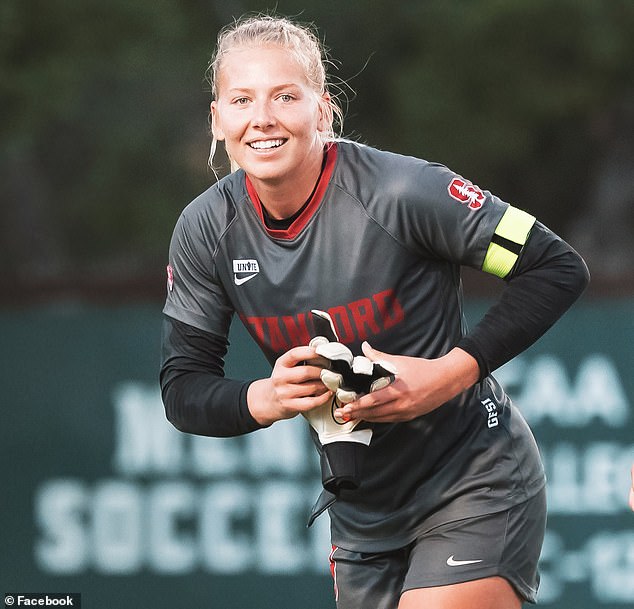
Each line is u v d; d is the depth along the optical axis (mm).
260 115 10633
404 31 45906
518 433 11961
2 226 45875
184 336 12078
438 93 42938
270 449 23859
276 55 10727
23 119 37531
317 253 11180
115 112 46812
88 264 47531
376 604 12352
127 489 24234
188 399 11703
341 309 11258
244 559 23797
